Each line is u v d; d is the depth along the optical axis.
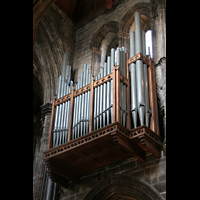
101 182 14.71
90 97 15.34
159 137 13.70
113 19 20.73
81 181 15.54
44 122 19.03
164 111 14.12
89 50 20.97
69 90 16.80
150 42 18.78
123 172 14.30
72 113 15.55
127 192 13.99
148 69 15.48
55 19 21.44
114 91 14.14
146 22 19.39
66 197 15.62
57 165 14.97
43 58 20.73
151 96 14.64
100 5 22.03
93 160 14.72
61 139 15.27
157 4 18.23
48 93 19.97
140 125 14.33
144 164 13.83
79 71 20.55
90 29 21.83
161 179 13.05
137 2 19.95
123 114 13.89
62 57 20.88
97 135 13.52
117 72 14.58
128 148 13.21
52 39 20.89
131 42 16.39
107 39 21.27
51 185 16.28
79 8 22.77
